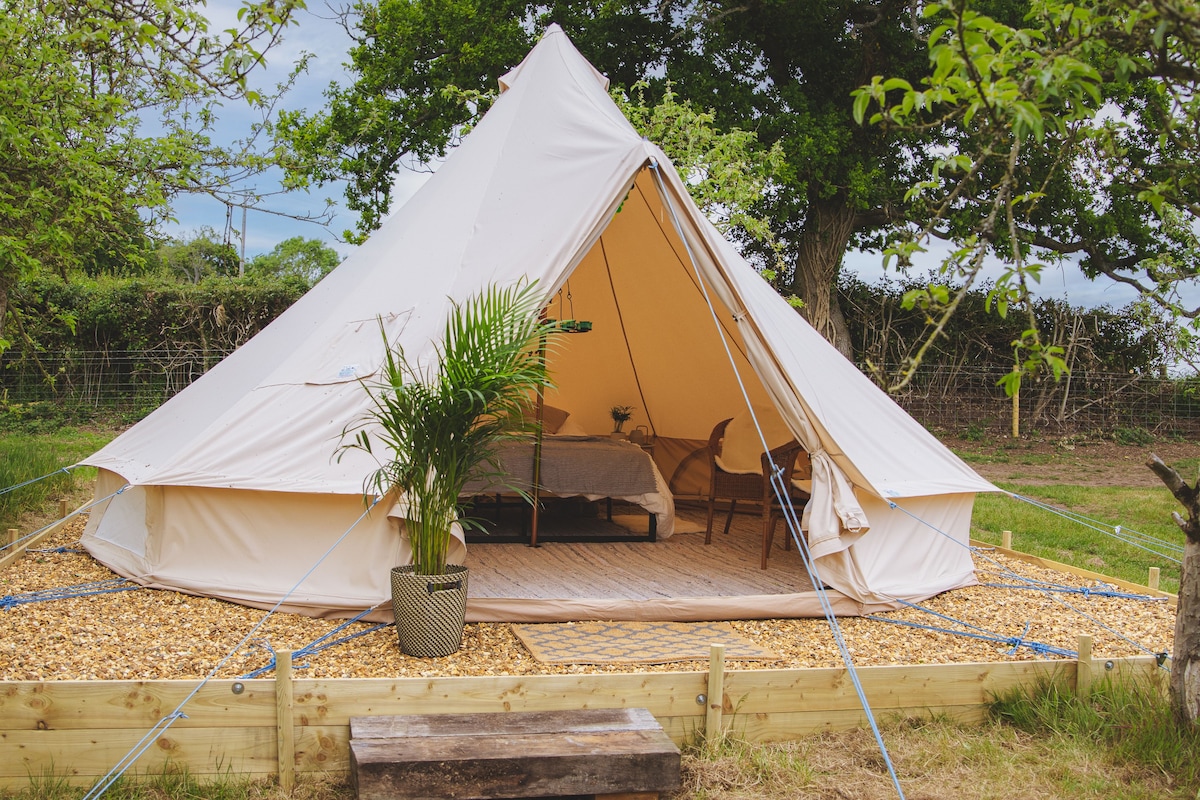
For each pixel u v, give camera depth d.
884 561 5.17
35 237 5.44
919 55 13.42
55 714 2.97
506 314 4.16
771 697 3.51
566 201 5.14
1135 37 2.52
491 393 3.93
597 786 2.93
